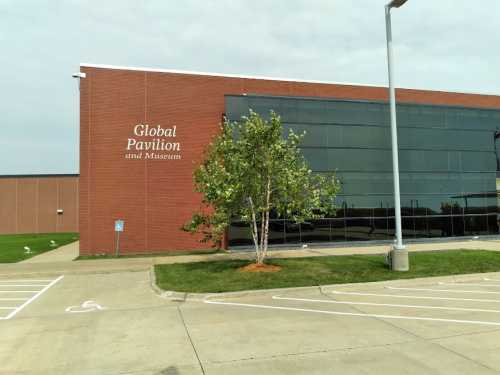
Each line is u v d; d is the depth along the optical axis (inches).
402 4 532.1
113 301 387.2
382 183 895.1
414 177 922.1
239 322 299.7
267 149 516.4
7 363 223.9
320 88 925.2
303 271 503.2
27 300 398.3
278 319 306.7
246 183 512.4
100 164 799.7
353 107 895.1
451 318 303.0
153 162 821.9
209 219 545.6
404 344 243.4
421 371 200.5
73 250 908.0
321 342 249.4
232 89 870.4
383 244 873.5
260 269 514.3
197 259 666.8
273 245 812.0
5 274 542.0
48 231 1827.0
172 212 821.2
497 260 582.2
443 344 242.4
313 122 868.0
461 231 942.4
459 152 961.5
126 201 805.2
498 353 226.1
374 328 278.2
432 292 405.7
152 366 214.7
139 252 800.9
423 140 937.5
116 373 206.7
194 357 226.7
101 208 794.8
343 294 400.8
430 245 824.3
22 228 1812.3
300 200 526.6
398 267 504.1
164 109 832.9
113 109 810.8
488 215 968.3
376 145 900.6
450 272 493.7
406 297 382.6
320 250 770.2
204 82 857.5
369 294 399.2
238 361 219.1
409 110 934.4
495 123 998.4
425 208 922.1
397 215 522.9
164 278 477.4
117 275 547.8
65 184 1855.3
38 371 211.5
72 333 280.2
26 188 1831.9
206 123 850.1
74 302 385.7
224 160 533.3
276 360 219.5
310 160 858.1
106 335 273.6
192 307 354.3
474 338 253.4
